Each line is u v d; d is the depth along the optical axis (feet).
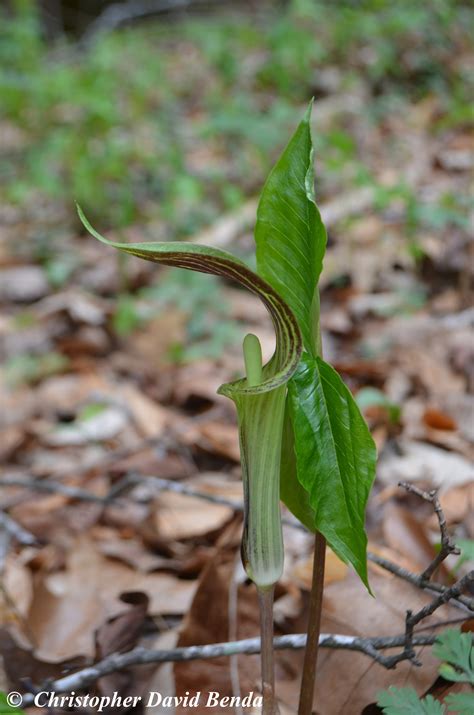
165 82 38.75
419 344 18.58
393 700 6.91
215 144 32.04
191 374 19.81
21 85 33.50
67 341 21.81
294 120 30.73
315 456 6.03
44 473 16.76
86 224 5.34
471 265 21.09
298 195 5.80
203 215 27.40
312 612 6.68
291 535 12.51
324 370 6.00
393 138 30.25
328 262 22.45
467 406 16.26
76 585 11.58
